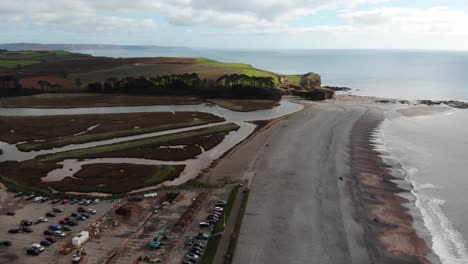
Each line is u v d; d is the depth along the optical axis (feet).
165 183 300.61
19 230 221.05
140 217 239.09
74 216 239.71
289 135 440.86
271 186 286.66
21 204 260.01
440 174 319.27
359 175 313.32
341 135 446.19
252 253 197.67
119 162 351.87
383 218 240.32
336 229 224.33
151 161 355.56
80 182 298.56
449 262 195.42
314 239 212.64
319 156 361.92
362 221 235.61
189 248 202.49
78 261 189.37
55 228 221.87
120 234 218.59
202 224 223.92
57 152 382.42
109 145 403.34
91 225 226.58
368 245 208.85
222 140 428.97
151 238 214.28
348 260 193.98
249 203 256.32
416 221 237.45
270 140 419.74
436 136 452.35
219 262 188.55
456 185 295.07
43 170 326.65
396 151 385.09
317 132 458.50
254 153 372.79
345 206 254.88
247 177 305.32
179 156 367.45
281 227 224.53
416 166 339.16
